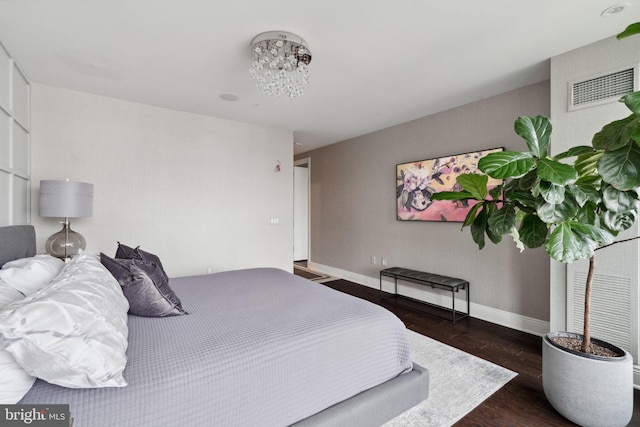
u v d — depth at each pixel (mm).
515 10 1859
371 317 1651
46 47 2264
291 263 4680
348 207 5164
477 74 2732
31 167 2889
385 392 1552
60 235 2623
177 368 1104
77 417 899
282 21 1957
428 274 3766
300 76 2549
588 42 2219
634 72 2049
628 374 1566
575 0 1768
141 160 3471
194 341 1312
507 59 2465
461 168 3479
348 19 1940
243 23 1978
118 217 3342
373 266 4699
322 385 1394
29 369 875
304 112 3773
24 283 1371
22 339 843
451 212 3602
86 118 3156
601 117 2189
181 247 3734
